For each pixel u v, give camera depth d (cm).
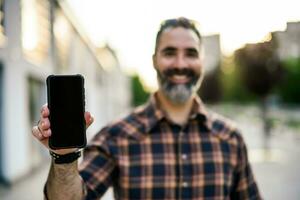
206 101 4388
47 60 1376
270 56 1842
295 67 5106
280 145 1992
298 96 5181
